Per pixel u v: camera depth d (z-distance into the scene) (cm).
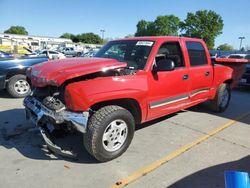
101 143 354
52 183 324
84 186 320
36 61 755
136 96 389
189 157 399
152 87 417
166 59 423
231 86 668
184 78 486
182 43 496
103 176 341
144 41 455
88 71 347
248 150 430
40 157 385
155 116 445
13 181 325
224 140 469
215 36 7112
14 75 730
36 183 323
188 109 657
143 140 455
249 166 377
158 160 386
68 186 319
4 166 358
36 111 374
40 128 374
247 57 1580
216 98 618
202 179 341
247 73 960
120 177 340
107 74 372
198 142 455
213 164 380
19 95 739
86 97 335
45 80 356
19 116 565
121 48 470
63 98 353
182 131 504
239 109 695
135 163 376
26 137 454
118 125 373
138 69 412
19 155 389
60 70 356
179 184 329
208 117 599
